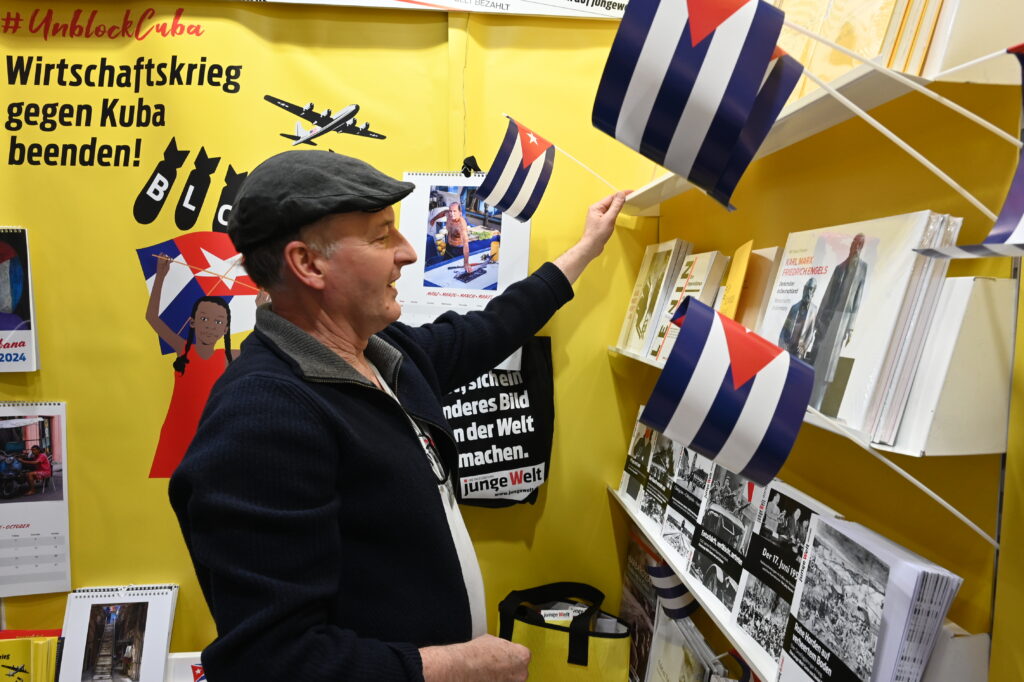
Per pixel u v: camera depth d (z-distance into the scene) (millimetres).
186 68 1774
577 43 1855
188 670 1833
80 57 1756
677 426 785
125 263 1802
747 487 1255
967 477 909
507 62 1856
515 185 1548
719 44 700
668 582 1624
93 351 1809
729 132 710
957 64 780
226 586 778
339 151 1834
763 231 1464
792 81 722
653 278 1759
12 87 1748
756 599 1140
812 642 960
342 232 918
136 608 1817
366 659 792
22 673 1752
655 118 741
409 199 1838
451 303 1850
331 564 838
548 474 1939
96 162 1776
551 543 1971
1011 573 828
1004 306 812
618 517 1989
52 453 1812
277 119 1806
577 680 1719
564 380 1947
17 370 1759
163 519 1850
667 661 1623
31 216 1770
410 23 1817
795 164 1343
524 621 1772
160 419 1832
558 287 1454
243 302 1829
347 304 963
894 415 843
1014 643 819
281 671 749
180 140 1784
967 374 804
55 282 1788
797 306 1119
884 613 830
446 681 858
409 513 925
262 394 837
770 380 753
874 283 917
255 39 1786
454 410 1860
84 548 1841
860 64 887
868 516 1139
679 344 763
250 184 919
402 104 1833
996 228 670
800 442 1379
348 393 942
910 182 1021
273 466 802
